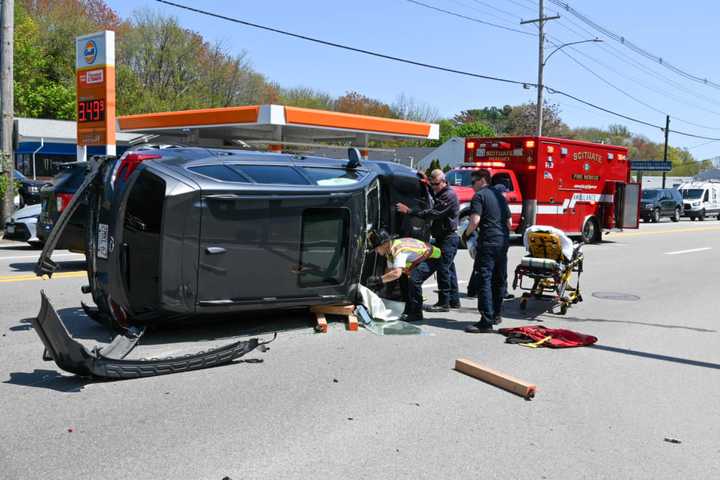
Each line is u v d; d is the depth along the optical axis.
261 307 6.72
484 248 7.68
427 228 8.74
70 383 5.39
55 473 3.79
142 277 6.39
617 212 21.27
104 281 6.45
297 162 7.19
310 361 6.22
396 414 4.92
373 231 7.75
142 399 5.05
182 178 6.18
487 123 93.12
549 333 7.47
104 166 6.62
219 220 6.32
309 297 7.05
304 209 6.86
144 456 4.05
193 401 5.05
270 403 5.05
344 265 7.30
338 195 7.09
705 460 4.31
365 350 6.68
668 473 4.10
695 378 6.16
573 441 4.54
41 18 50.06
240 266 6.50
